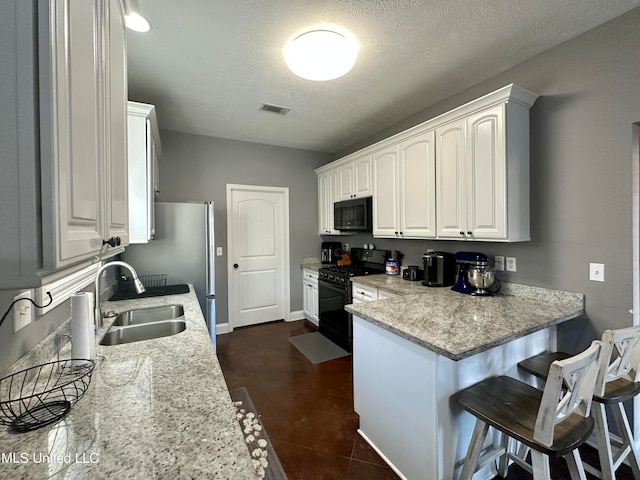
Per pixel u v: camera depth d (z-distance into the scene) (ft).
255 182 13.23
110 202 3.07
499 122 6.27
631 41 5.27
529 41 6.08
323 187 13.89
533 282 6.77
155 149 8.83
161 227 8.69
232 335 12.20
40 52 1.68
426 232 8.18
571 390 3.47
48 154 1.70
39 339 3.68
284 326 13.34
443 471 4.44
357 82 7.67
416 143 8.45
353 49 6.19
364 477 5.11
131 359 3.98
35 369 3.44
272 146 13.57
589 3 5.07
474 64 6.89
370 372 5.82
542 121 6.51
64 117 1.85
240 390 7.93
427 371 4.51
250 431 6.30
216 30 5.60
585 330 5.94
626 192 5.39
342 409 7.06
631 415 5.51
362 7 5.06
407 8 5.09
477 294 7.08
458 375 4.61
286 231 14.03
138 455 2.22
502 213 6.26
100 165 2.70
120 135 3.58
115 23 3.41
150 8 5.00
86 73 2.33
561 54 6.17
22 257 1.67
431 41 6.02
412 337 4.55
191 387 3.26
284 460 5.50
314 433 6.22
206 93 8.20
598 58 5.66
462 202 7.12
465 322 5.14
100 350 4.28
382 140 10.48
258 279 13.64
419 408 4.67
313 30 5.61
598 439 4.49
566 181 6.17
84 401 2.96
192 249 8.96
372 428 5.81
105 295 7.14
